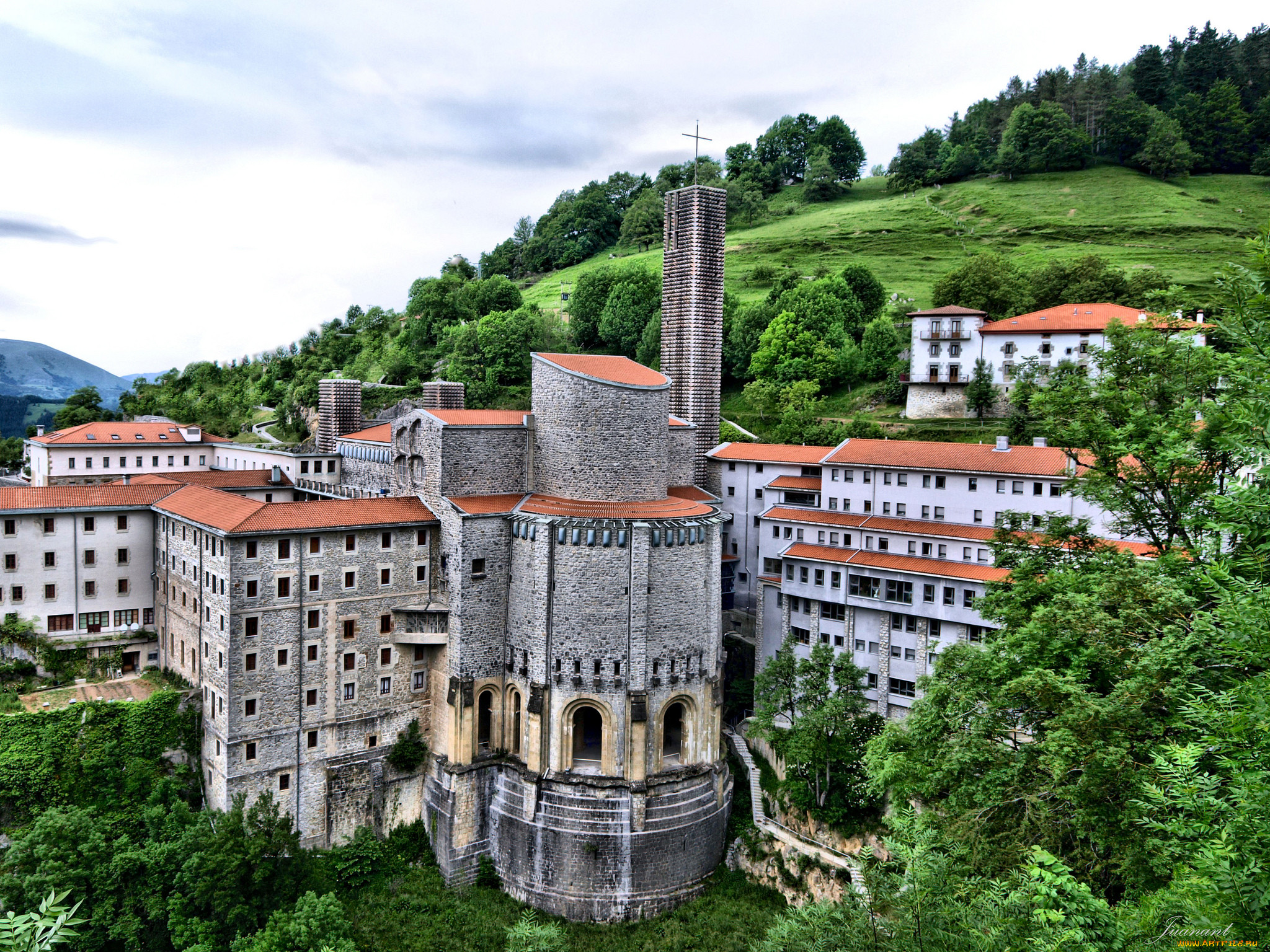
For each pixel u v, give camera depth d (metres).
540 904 73.31
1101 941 23.64
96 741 70.81
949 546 81.06
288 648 71.62
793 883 74.00
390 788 77.75
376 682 76.81
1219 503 28.58
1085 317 123.38
